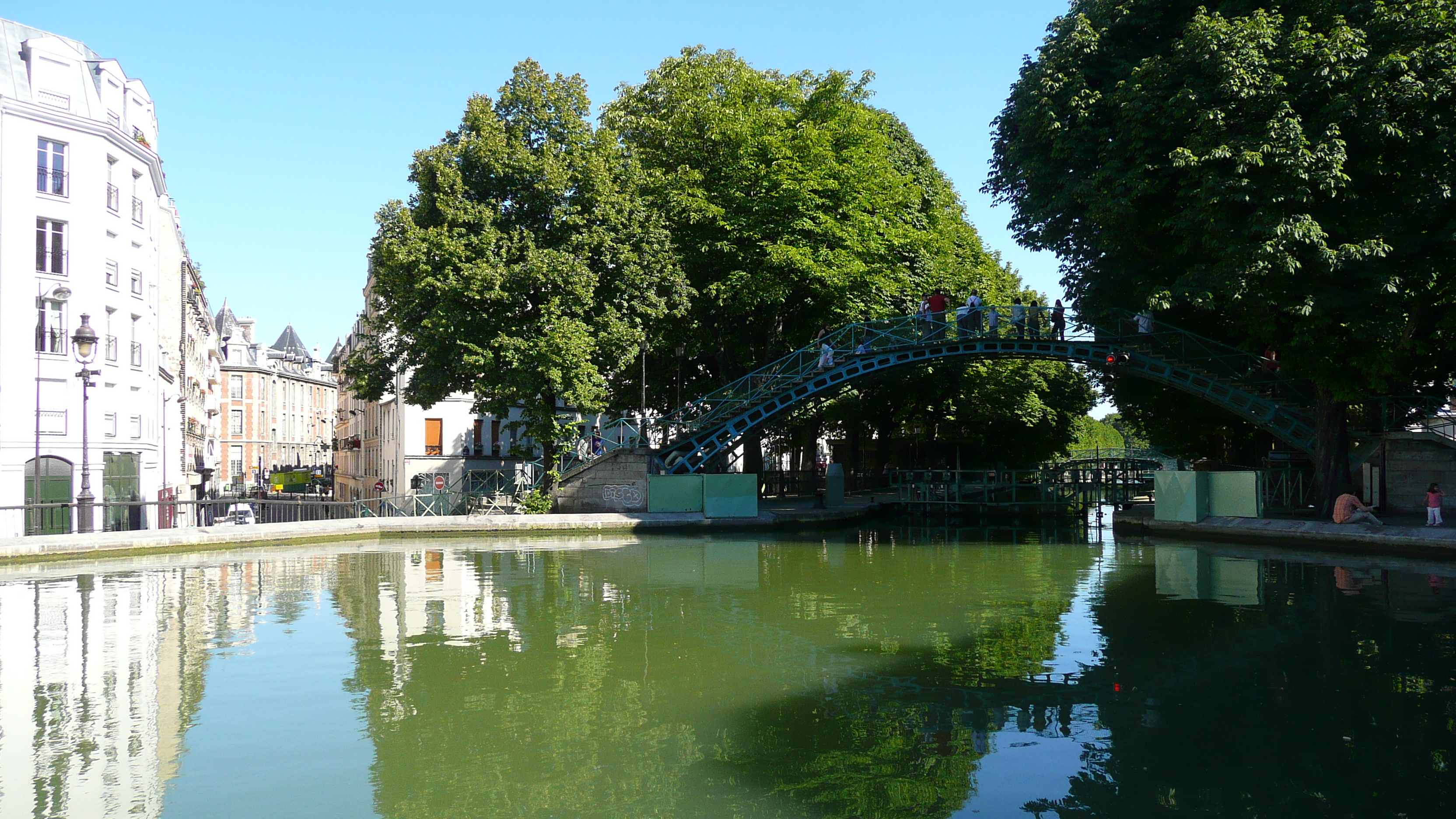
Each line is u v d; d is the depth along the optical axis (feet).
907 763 23.75
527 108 92.38
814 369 99.04
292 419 336.29
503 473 99.60
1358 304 66.54
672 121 101.60
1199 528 79.41
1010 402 134.10
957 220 141.69
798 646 36.81
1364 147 65.21
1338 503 69.41
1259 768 23.13
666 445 101.30
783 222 95.66
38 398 81.41
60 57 101.55
